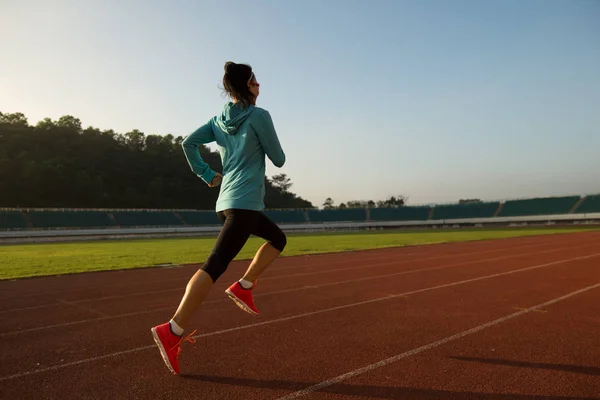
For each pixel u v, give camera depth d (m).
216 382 3.03
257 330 4.55
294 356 3.62
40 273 11.17
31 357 3.71
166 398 2.76
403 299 6.35
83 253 20.22
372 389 2.87
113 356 3.71
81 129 99.62
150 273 10.80
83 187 83.75
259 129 2.68
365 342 4.03
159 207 91.44
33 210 53.75
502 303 5.92
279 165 2.88
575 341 3.98
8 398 2.78
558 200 64.38
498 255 13.88
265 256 2.97
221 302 6.27
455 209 70.88
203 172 3.15
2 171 76.06
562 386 2.88
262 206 2.79
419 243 22.42
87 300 6.79
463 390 2.83
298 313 5.43
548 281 7.97
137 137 105.38
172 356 2.63
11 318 5.44
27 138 87.44
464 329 4.49
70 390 2.91
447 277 8.77
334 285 7.92
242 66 2.79
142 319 5.32
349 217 73.62
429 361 3.44
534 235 28.70
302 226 61.97
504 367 3.27
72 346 4.06
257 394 2.81
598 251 14.79
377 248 18.94
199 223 64.81
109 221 57.34
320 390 2.86
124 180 94.56
